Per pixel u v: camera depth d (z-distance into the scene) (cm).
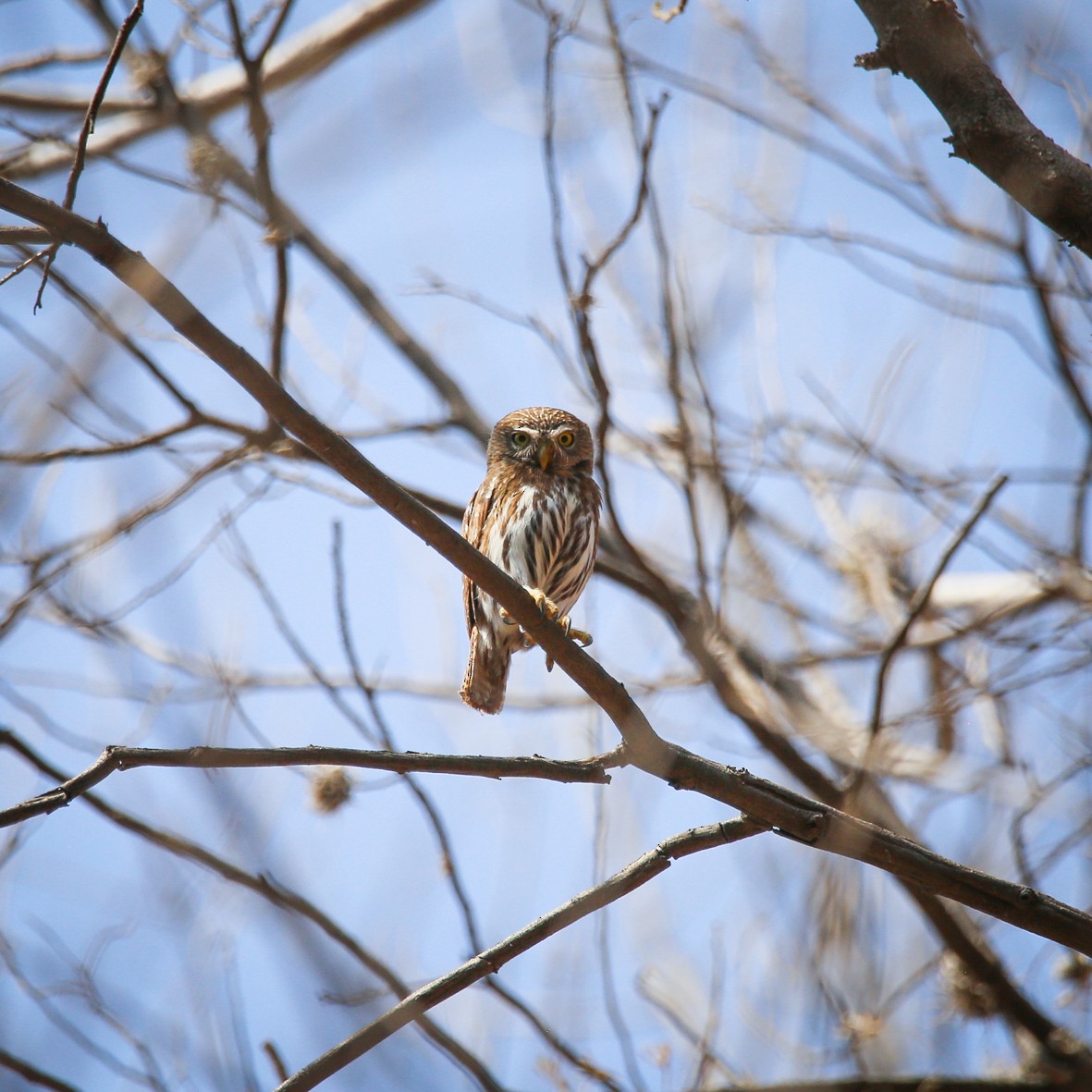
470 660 1255
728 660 1289
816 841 771
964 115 660
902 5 679
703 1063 1001
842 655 1341
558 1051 985
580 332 1006
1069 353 1179
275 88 1374
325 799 938
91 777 691
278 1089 728
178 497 1111
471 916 965
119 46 689
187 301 668
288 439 1138
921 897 1126
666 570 1379
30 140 1032
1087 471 1217
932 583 1034
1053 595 1307
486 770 758
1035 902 752
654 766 777
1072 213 639
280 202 986
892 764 1239
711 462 1185
